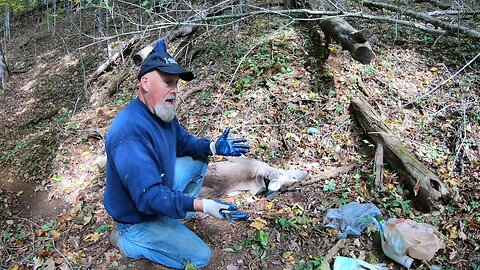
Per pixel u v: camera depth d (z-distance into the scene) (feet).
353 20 20.63
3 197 15.34
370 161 13.33
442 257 10.19
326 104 15.58
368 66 17.42
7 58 31.24
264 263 10.46
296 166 13.55
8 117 23.47
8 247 12.75
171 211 8.34
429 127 14.65
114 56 22.72
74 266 11.33
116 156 8.63
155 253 10.07
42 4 35.22
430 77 16.94
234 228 11.51
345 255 10.46
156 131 9.06
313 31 19.11
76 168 15.90
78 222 13.09
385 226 10.37
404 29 19.63
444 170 12.82
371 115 14.23
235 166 12.70
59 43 30.25
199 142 10.79
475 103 15.19
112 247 11.69
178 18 18.30
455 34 15.94
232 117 15.88
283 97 16.25
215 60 19.61
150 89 8.82
